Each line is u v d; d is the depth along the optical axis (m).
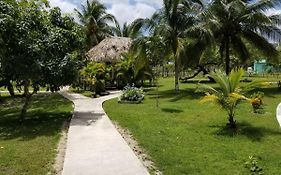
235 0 20.78
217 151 7.68
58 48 11.46
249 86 9.98
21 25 10.80
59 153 7.72
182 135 9.29
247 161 6.80
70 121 11.59
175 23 20.77
